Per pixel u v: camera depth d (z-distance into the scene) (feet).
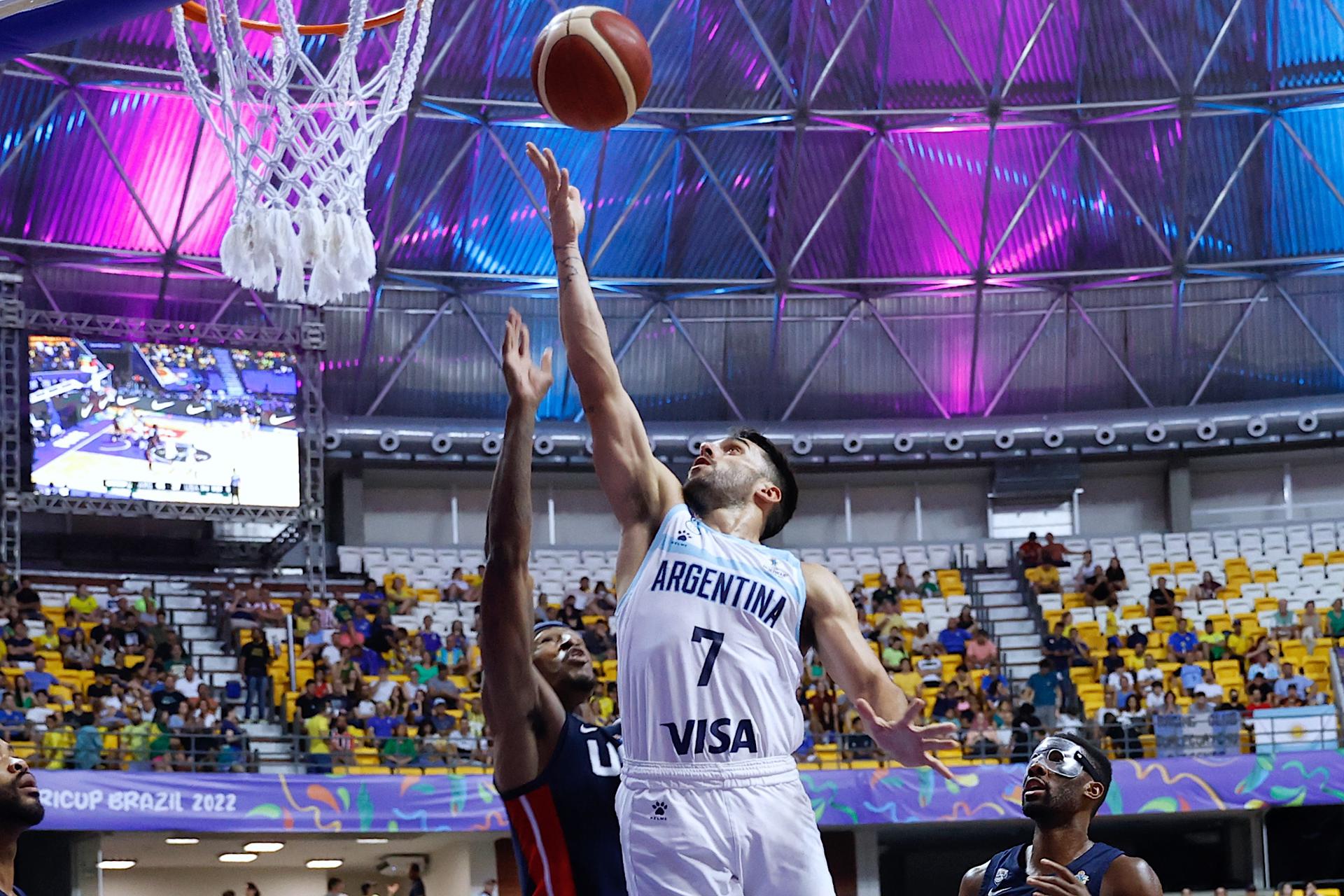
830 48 82.74
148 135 78.74
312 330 83.30
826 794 65.92
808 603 12.68
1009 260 89.71
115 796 58.44
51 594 76.43
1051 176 87.40
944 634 78.64
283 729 67.67
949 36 81.00
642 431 12.86
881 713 12.32
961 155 86.38
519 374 14.10
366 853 75.31
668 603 11.89
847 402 93.81
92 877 61.31
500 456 14.16
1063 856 18.31
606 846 14.79
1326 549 88.79
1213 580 83.76
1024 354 92.73
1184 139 84.33
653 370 92.38
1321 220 87.97
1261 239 88.84
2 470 76.28
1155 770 66.23
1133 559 89.45
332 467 89.10
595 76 17.28
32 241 80.07
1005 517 95.40
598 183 84.64
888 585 85.20
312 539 85.25
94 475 77.25
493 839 69.77
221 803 60.13
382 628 73.10
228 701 68.18
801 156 86.02
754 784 11.62
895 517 96.02
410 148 82.23
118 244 81.97
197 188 81.25
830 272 90.12
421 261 87.20
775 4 81.00
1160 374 92.94
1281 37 82.43
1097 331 92.38
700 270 89.76
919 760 12.16
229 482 79.77
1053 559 87.71
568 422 91.25
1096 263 89.71
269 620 75.41
